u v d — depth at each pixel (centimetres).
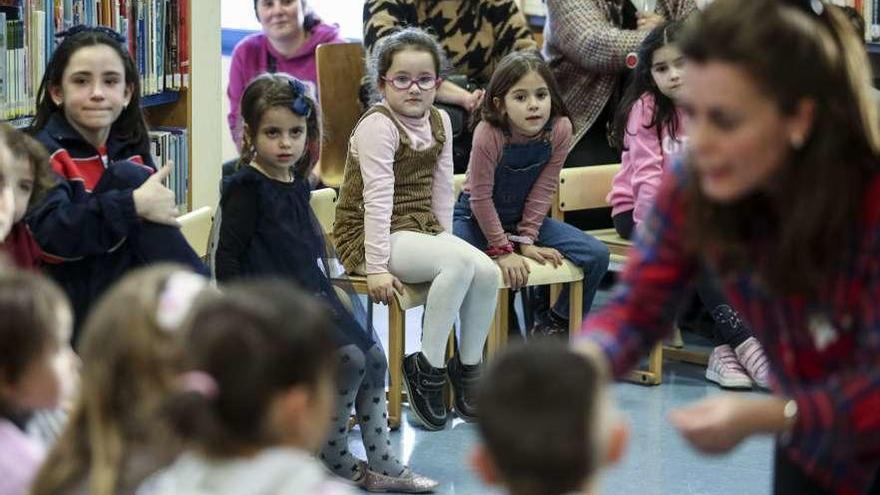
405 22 683
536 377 195
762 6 215
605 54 680
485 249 591
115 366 230
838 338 234
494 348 597
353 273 551
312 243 475
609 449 204
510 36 696
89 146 432
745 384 608
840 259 225
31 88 497
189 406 194
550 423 192
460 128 660
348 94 705
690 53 219
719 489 491
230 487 194
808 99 214
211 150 644
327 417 206
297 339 197
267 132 468
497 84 575
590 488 198
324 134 690
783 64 212
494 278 549
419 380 543
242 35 942
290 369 196
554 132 589
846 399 221
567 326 624
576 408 193
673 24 606
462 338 555
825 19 219
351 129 706
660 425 559
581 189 641
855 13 669
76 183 402
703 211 234
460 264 538
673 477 502
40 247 387
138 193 391
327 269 485
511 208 595
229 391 193
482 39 694
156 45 587
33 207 385
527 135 582
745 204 231
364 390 489
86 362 234
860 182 221
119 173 407
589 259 593
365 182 541
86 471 232
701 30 217
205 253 466
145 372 229
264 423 195
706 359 643
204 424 195
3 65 477
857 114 218
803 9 218
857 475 239
